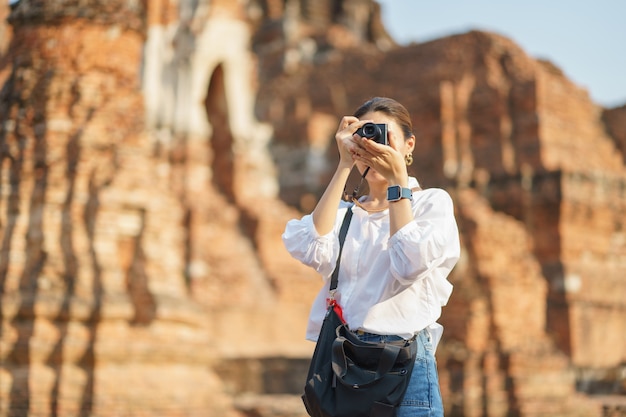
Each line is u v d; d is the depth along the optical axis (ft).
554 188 104.58
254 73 117.39
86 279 45.14
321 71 139.03
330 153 129.49
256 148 113.80
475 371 74.90
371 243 14.08
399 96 119.85
